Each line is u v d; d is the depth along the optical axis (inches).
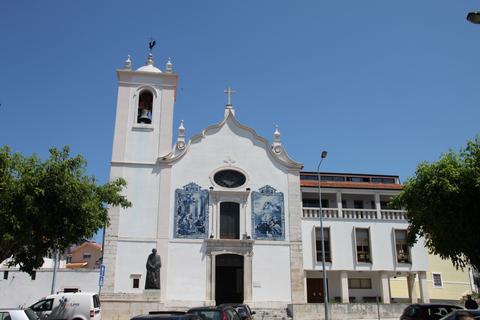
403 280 1742.1
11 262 872.9
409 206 940.6
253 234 1460.4
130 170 1481.3
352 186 1710.1
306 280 1584.6
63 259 2214.6
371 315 1358.3
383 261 1525.6
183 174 1493.6
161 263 1386.6
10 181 773.3
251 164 1533.0
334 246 1524.4
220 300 1413.6
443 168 873.5
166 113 1560.0
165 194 1462.8
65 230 829.2
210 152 1525.6
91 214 843.4
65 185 804.6
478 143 885.8
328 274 1592.0
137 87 1578.5
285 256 1453.0
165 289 1376.7
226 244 1434.5
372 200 1785.2
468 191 840.9
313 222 1542.8
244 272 1419.8
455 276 1728.6
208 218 1460.4
